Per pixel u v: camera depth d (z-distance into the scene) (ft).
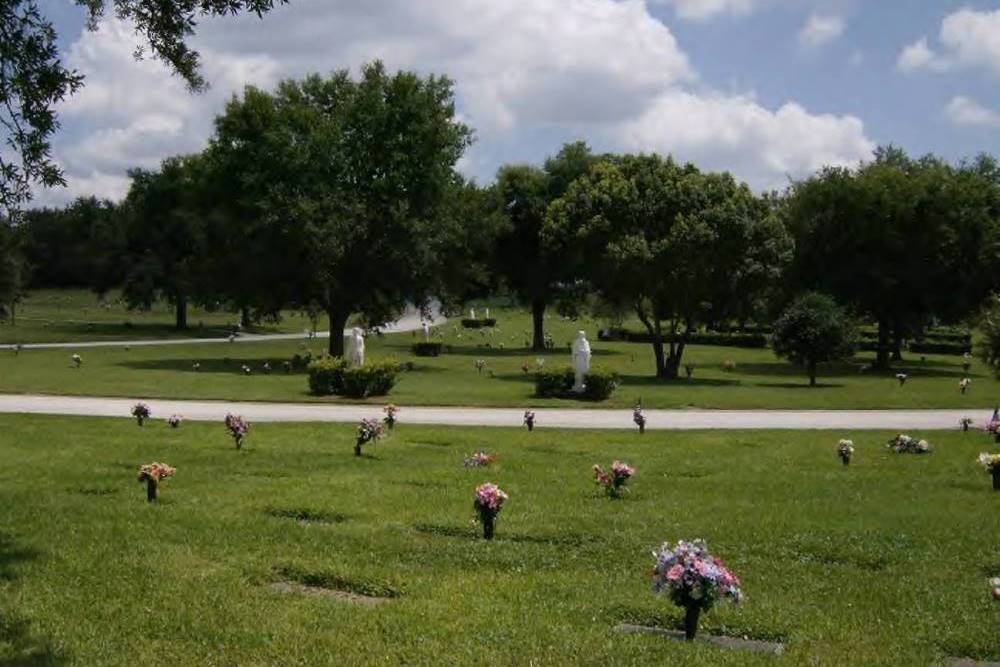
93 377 124.06
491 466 58.80
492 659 24.35
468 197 185.16
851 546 38.11
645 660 24.40
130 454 60.80
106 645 25.30
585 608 29.22
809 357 135.03
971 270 183.93
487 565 34.96
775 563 35.60
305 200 150.00
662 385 132.87
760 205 141.49
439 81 169.48
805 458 65.00
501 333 273.33
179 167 264.72
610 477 50.24
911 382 144.36
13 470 54.08
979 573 34.81
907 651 25.82
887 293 183.21
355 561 34.73
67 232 393.29
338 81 173.27
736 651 25.59
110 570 32.58
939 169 191.72
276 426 79.51
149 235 266.57
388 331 280.51
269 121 162.30
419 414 93.56
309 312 177.99
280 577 33.14
